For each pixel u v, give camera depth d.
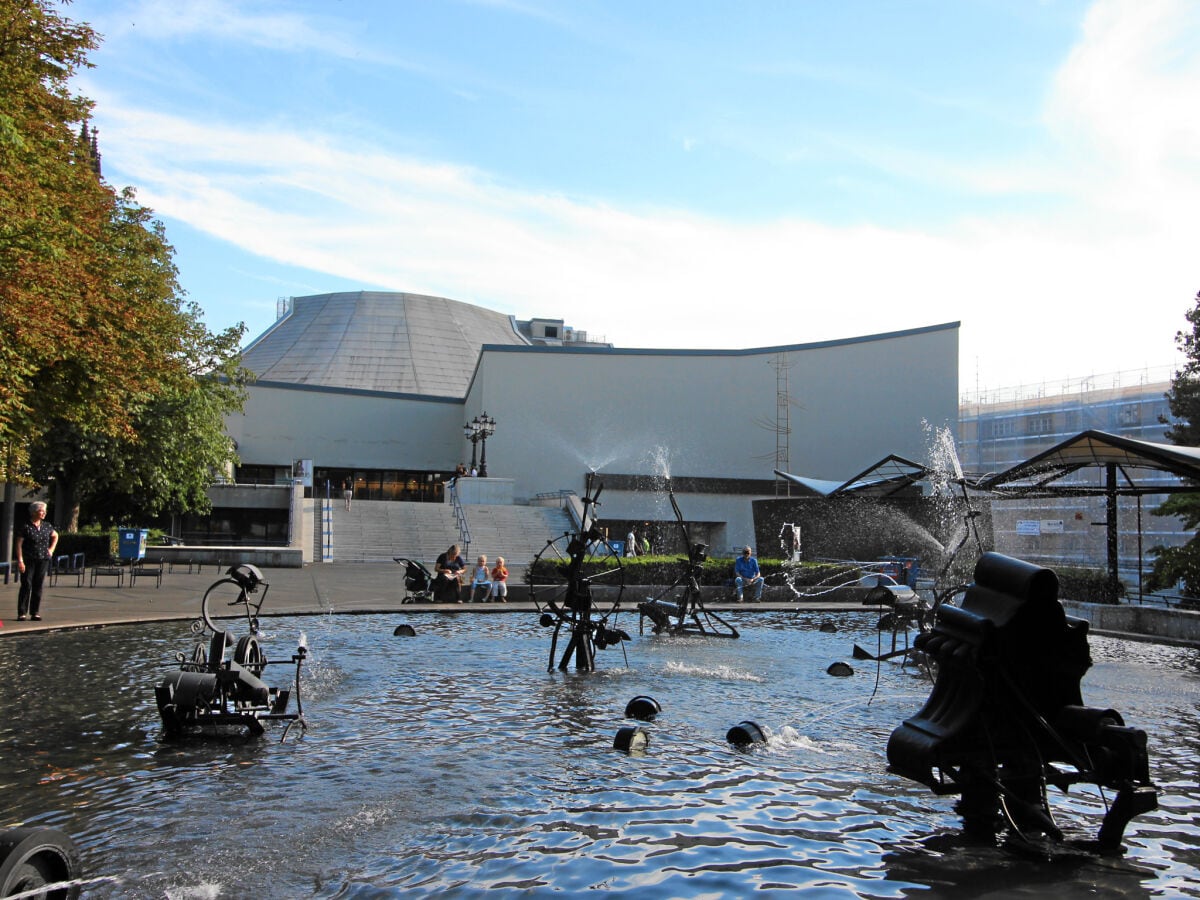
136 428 33.47
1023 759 5.12
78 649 12.26
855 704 9.26
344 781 6.09
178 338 31.83
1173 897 4.20
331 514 43.25
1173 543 48.94
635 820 5.28
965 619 5.12
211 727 7.64
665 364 63.50
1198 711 9.02
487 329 99.31
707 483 62.62
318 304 95.44
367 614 18.12
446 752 6.90
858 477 26.73
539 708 8.75
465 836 5.00
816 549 34.03
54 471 33.72
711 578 24.23
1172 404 33.75
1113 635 16.23
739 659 12.84
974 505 30.48
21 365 16.47
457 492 49.56
